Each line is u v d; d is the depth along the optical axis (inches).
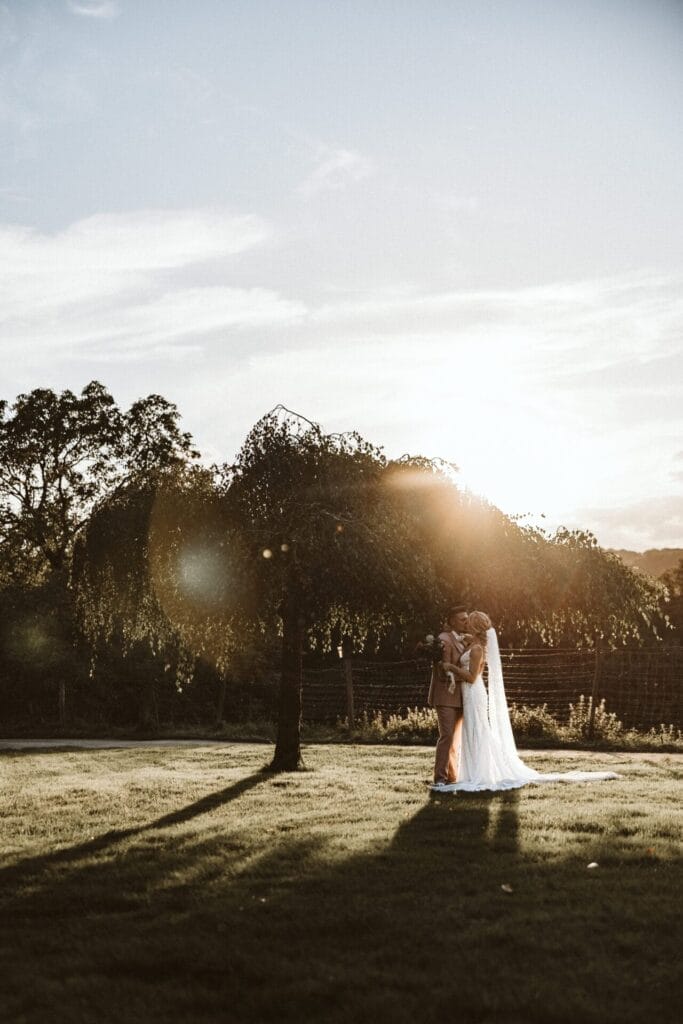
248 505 516.1
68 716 1190.3
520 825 330.3
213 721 1218.6
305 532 478.9
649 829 315.9
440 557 515.5
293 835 323.6
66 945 212.2
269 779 484.7
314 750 657.6
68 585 561.9
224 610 513.0
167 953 204.7
